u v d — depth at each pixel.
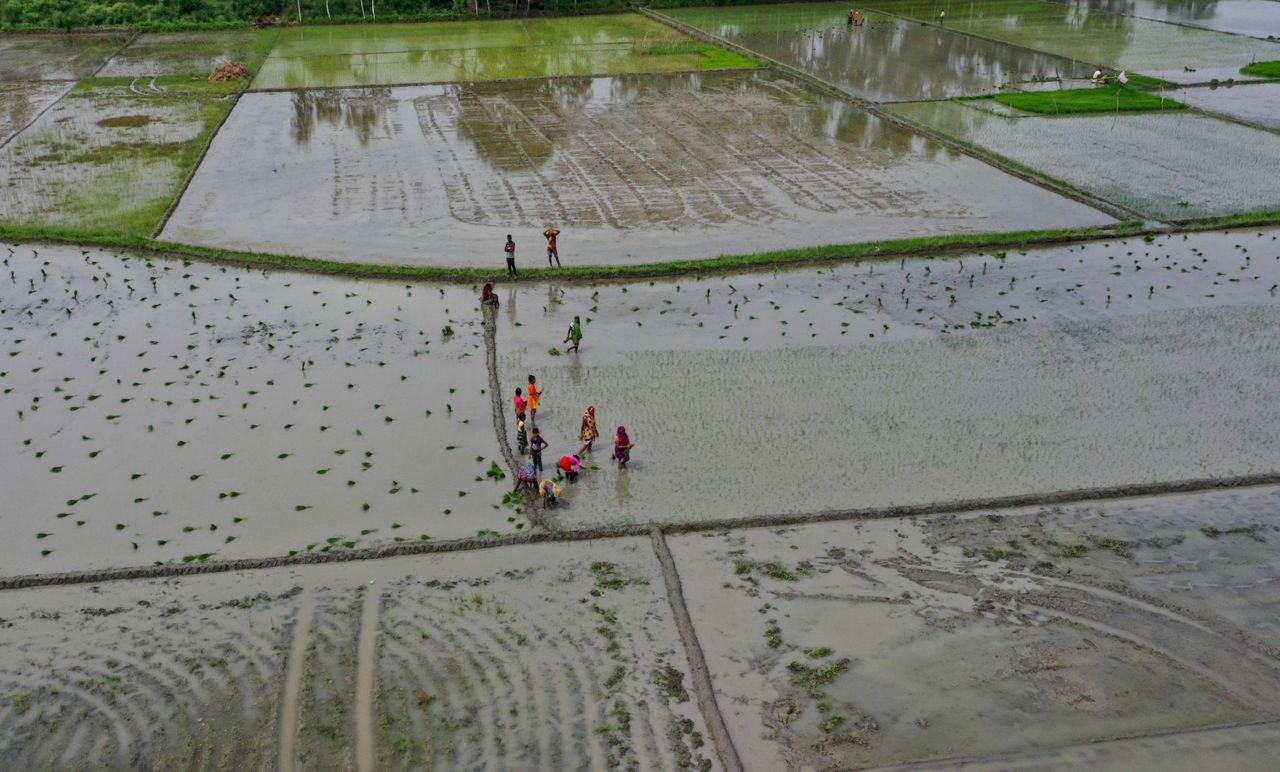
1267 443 25.48
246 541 22.06
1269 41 75.69
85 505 23.28
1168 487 23.70
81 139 52.75
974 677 18.58
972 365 29.41
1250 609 20.12
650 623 19.86
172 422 26.69
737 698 18.14
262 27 85.50
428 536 22.17
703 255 37.38
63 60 73.00
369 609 20.17
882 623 19.88
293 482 24.11
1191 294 33.91
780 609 20.25
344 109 59.81
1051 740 17.22
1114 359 29.69
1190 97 59.47
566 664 18.83
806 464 24.81
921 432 26.11
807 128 54.75
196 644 19.31
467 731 17.34
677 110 59.06
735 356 30.14
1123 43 75.62
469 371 29.34
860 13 90.50
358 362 29.80
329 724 17.47
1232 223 39.47
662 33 82.62
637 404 27.52
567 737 17.23
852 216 41.31
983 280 35.22
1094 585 20.83
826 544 22.12
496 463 24.83
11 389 28.20
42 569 21.19
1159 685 18.33
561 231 40.03
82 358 29.98
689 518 22.86
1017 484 23.98
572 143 52.50
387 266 36.16
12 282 35.22
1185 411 26.92
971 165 47.88
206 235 39.72
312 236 39.62
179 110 58.69
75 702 18.02
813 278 35.53
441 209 42.72
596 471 24.56
